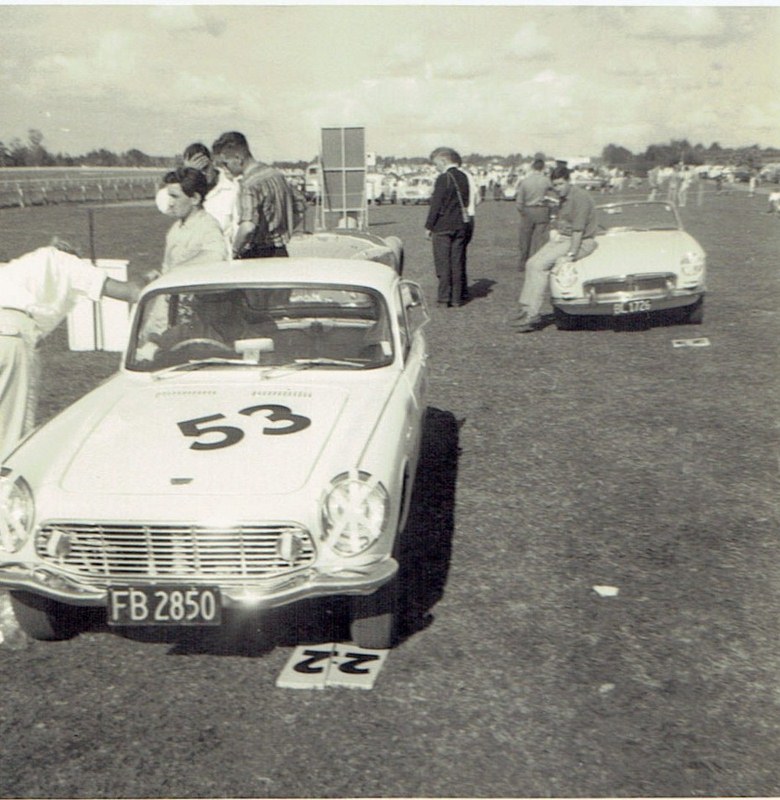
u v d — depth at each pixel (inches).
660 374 304.3
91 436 146.0
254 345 170.6
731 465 215.5
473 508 192.5
